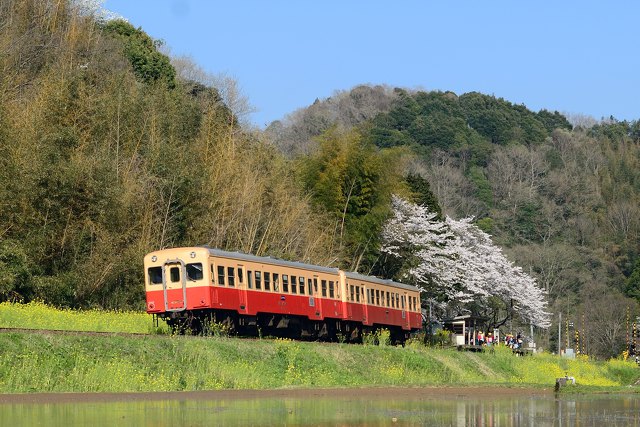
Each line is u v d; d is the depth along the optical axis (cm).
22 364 2872
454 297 7288
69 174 4650
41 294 4466
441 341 6675
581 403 3309
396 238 6875
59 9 7069
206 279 3991
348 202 6475
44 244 4588
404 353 4712
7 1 6656
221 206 5638
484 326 8156
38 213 4609
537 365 6262
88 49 6975
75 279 4609
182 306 4000
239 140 6303
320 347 4094
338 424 2253
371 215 6494
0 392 2698
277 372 3584
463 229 7800
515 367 5841
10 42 6122
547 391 4116
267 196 6125
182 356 3331
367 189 6481
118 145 5203
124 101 5412
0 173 4597
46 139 4788
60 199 4666
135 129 5403
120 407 2473
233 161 5862
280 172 6394
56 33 6781
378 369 4209
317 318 4719
